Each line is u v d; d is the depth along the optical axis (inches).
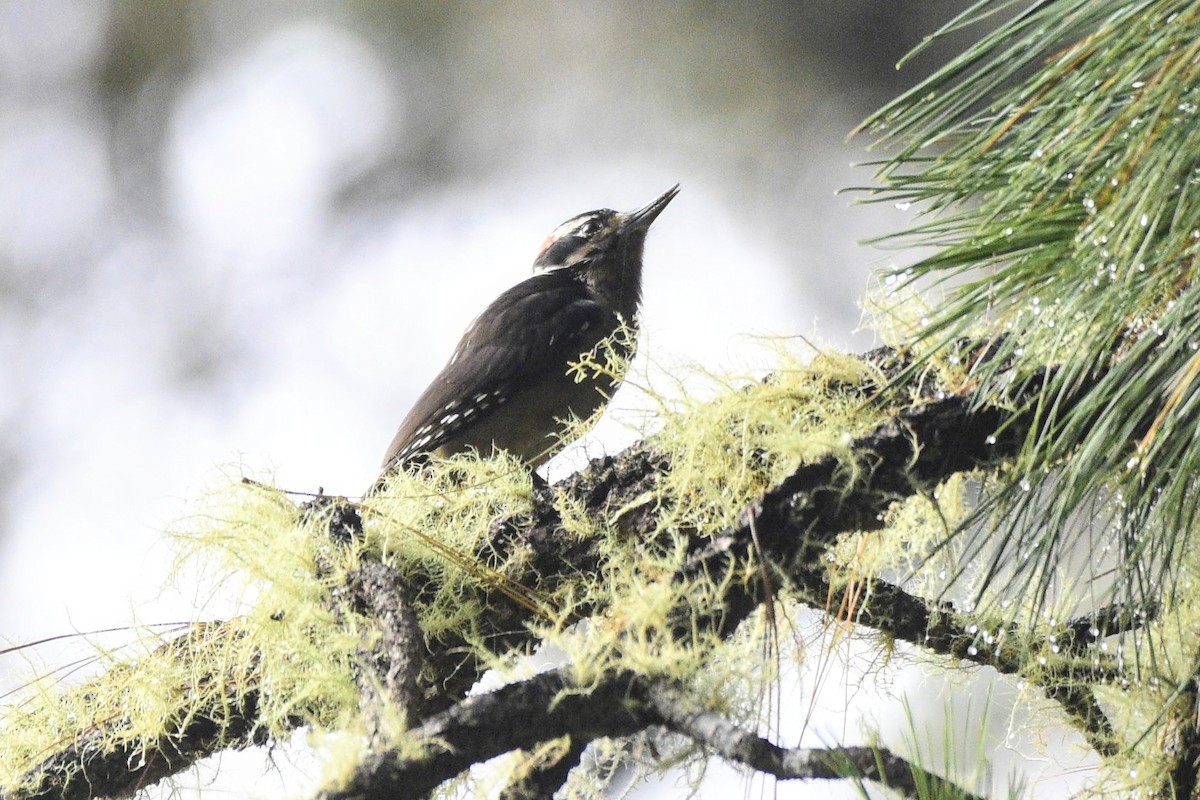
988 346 96.9
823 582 120.8
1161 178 77.8
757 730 97.0
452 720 90.7
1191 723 104.7
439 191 379.6
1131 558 92.1
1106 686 111.5
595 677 93.2
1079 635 114.1
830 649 114.4
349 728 101.7
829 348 119.0
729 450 118.3
